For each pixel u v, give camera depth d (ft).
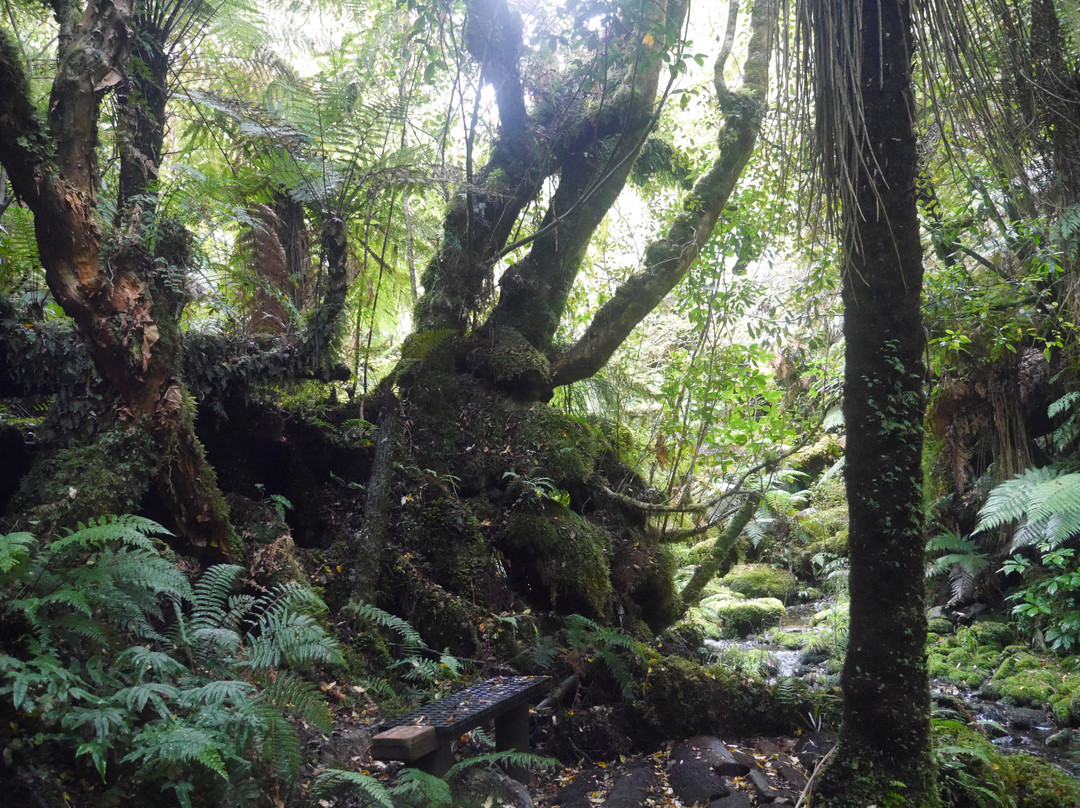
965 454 21.91
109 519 10.23
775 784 10.64
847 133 8.42
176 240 11.73
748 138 18.99
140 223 11.37
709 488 23.39
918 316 8.70
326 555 14.08
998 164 8.71
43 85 14.96
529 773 10.90
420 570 14.70
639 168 21.29
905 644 8.65
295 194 14.83
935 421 22.20
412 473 15.67
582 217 19.31
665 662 13.29
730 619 22.07
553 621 15.21
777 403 22.50
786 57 8.54
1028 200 9.62
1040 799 10.22
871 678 8.74
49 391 12.63
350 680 11.93
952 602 21.54
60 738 7.31
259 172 16.16
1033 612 17.83
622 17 16.16
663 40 17.17
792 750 11.89
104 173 13.11
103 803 7.38
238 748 8.21
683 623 18.66
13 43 9.92
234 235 18.08
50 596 7.93
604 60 16.37
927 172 15.56
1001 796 9.99
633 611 17.01
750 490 19.80
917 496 8.66
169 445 11.22
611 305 18.47
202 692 8.05
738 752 11.61
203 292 14.32
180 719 8.20
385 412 14.94
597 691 13.48
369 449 15.69
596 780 11.37
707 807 10.19
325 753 9.69
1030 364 21.34
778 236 20.72
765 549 27.66
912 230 8.55
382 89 16.47
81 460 10.71
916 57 8.91
